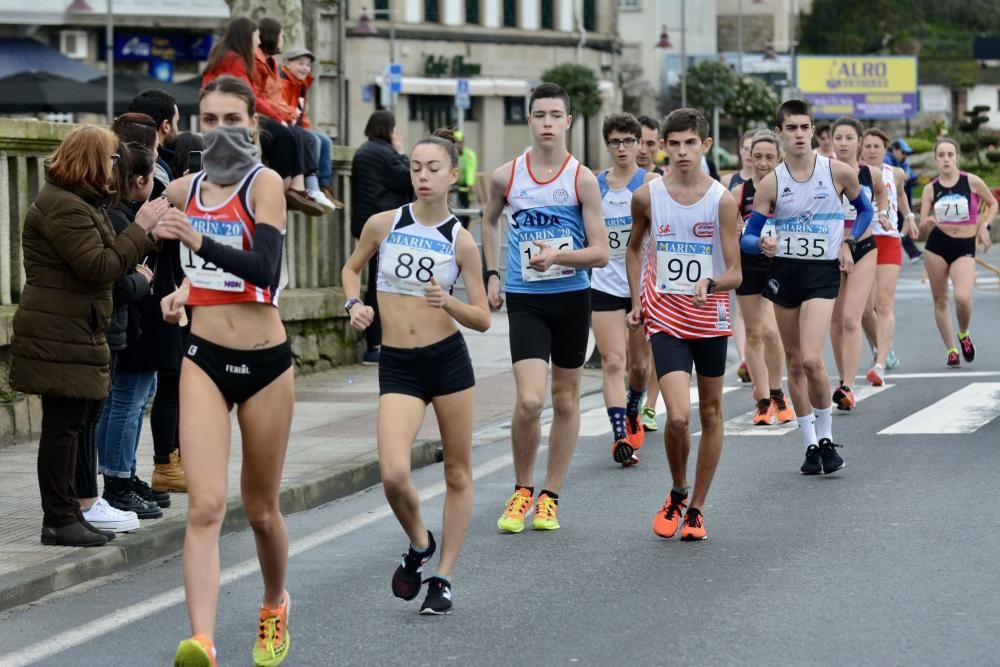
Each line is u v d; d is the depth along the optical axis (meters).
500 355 28.08
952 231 25.78
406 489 11.43
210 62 19.81
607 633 11.05
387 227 11.90
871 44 139.75
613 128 17.55
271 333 10.30
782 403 20.53
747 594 12.01
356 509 15.90
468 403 11.77
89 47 51.62
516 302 14.62
